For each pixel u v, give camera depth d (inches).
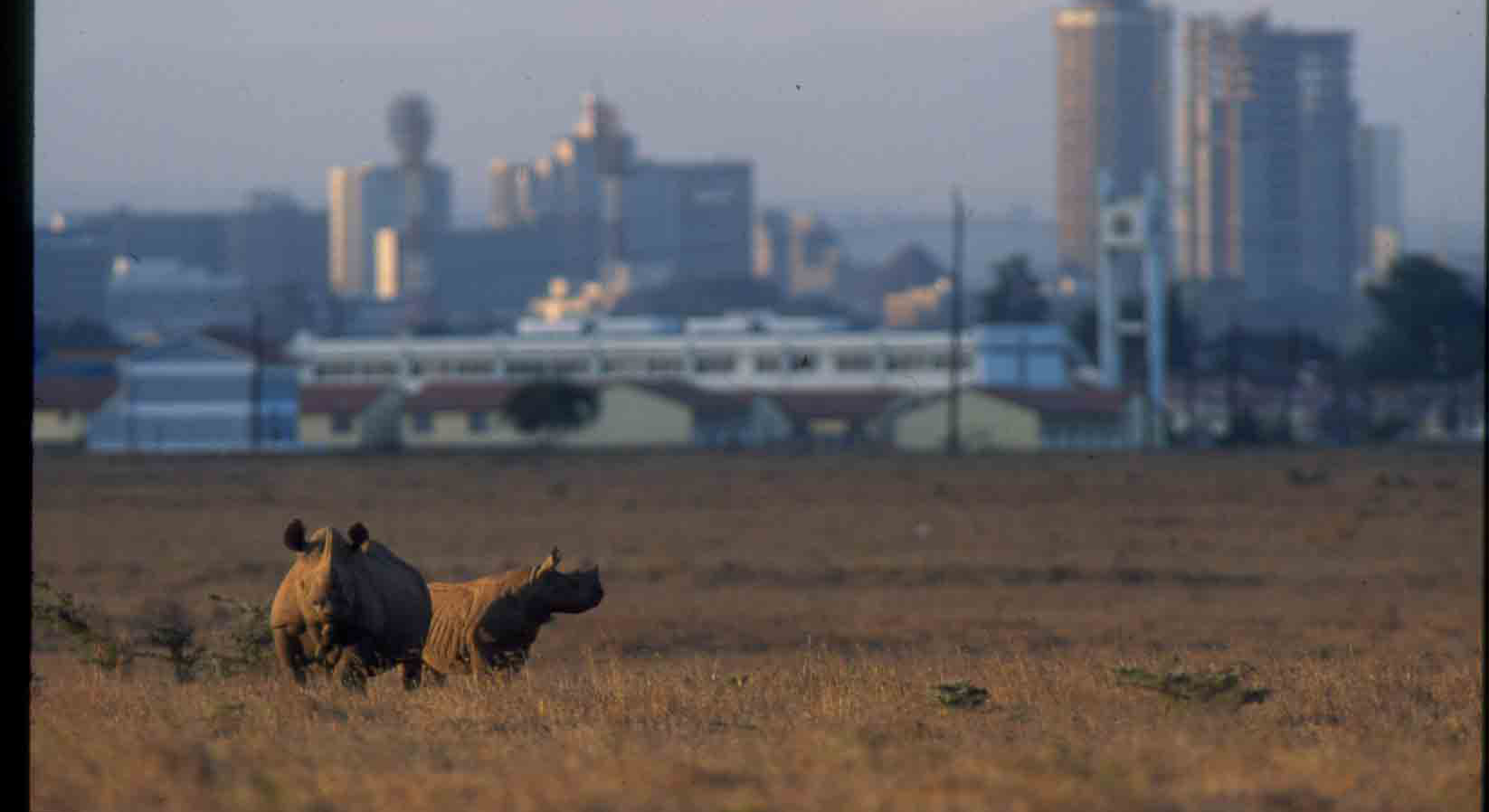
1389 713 2132.1
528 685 2290.8
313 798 1499.8
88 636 2974.9
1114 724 2012.8
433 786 1536.7
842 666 2684.5
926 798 1469.0
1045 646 4094.5
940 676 2632.9
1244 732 1889.8
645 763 1605.6
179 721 2007.9
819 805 1457.9
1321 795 1517.0
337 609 2246.6
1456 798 1519.4
